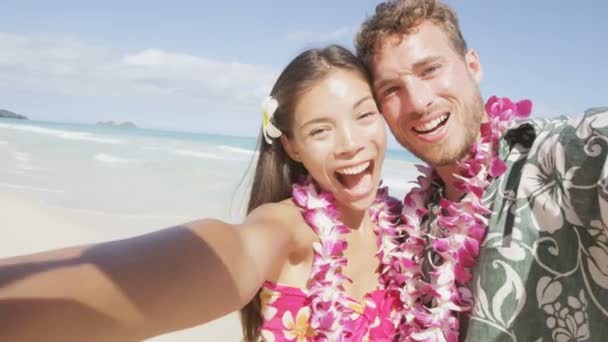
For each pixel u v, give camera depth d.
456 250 0.52
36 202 2.54
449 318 0.53
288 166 0.61
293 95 0.54
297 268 0.53
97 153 5.58
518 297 0.44
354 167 0.54
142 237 0.28
